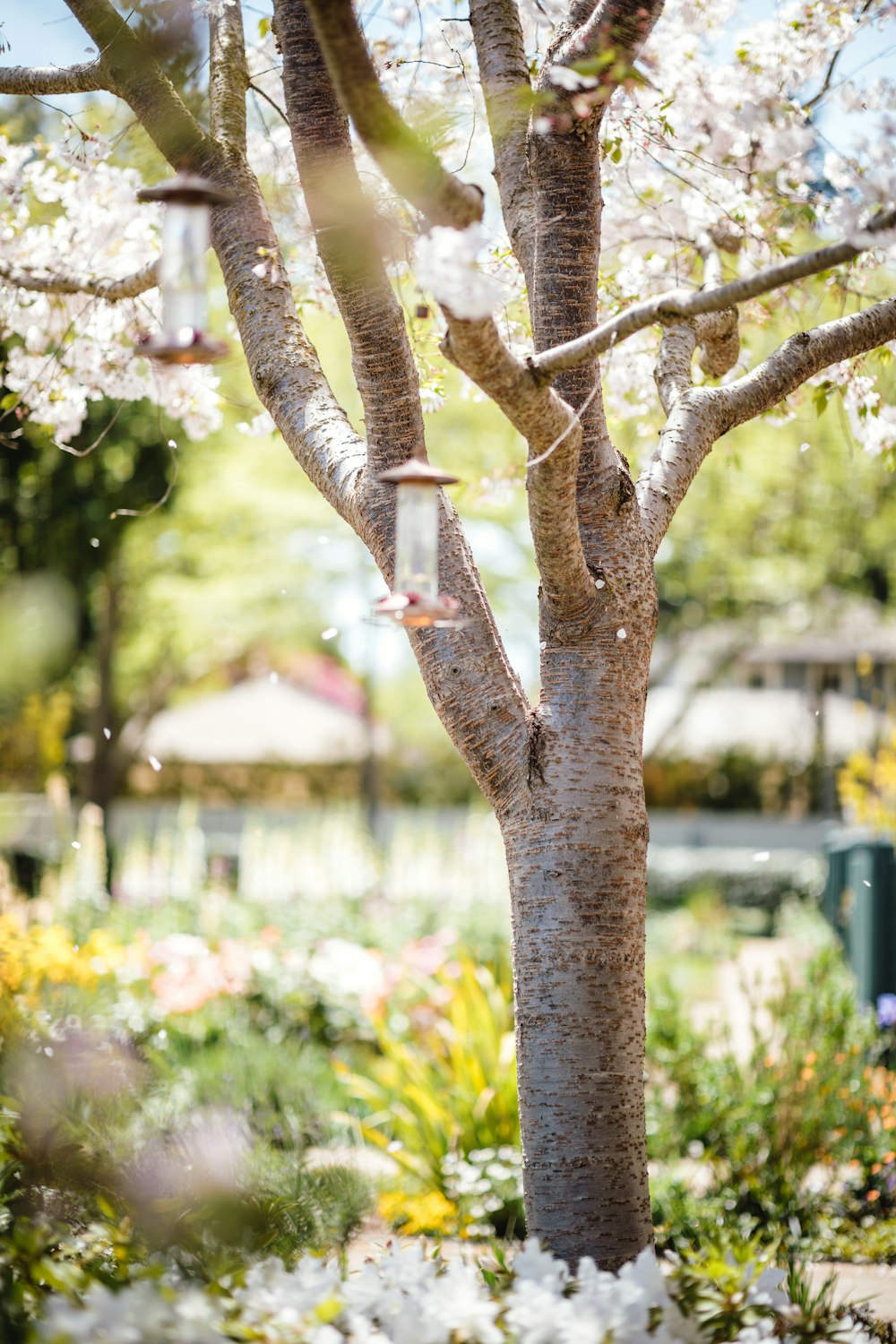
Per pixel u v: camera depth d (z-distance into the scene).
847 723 24.20
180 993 7.20
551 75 3.09
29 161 4.76
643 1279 2.50
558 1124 2.95
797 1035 5.91
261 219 3.54
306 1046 7.24
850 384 4.19
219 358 2.32
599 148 3.61
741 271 4.91
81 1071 4.87
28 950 6.46
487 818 15.01
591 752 3.07
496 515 18.39
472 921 10.68
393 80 4.10
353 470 3.22
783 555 16.75
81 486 10.94
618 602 3.12
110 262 4.57
